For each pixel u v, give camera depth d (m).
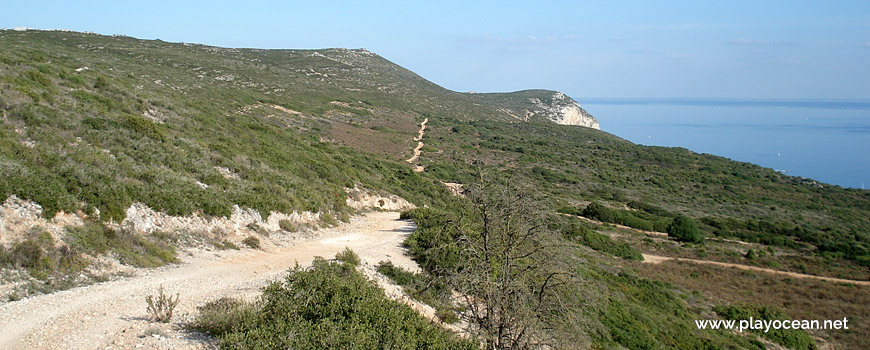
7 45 44.25
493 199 8.43
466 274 8.40
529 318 7.63
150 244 11.69
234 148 25.30
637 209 49.97
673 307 17.80
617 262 24.53
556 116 158.00
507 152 76.44
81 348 6.04
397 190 36.44
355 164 40.38
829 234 45.00
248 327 6.38
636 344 12.51
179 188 14.90
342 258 12.80
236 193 16.98
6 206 9.65
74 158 13.44
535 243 8.45
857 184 125.00
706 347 14.25
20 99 16.52
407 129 79.56
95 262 9.88
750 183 76.19
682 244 33.09
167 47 95.19
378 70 138.50
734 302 20.33
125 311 7.64
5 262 8.44
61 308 7.52
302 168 27.33
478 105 136.50
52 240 9.57
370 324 6.74
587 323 9.34
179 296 8.84
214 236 14.18
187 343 6.39
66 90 22.44
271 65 106.62
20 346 6.01
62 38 81.38
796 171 146.38
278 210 18.05
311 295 7.24
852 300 21.73
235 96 61.41
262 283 10.33
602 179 66.94
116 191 12.42
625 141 118.69
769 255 31.84
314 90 90.56
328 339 5.89
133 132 18.80
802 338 16.86
